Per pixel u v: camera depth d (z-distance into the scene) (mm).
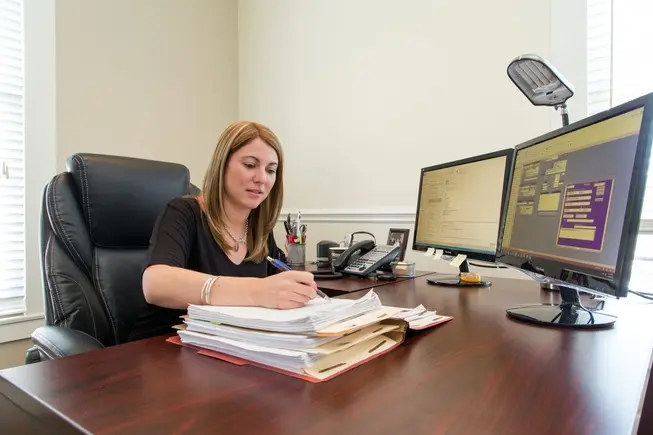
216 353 639
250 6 2678
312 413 434
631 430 395
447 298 1136
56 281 1102
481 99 1781
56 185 1184
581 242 774
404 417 424
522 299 1120
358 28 2172
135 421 416
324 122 2314
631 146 680
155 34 2293
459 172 1422
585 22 1561
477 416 426
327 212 2275
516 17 1696
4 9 1779
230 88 2707
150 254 983
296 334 581
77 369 570
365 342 672
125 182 1271
